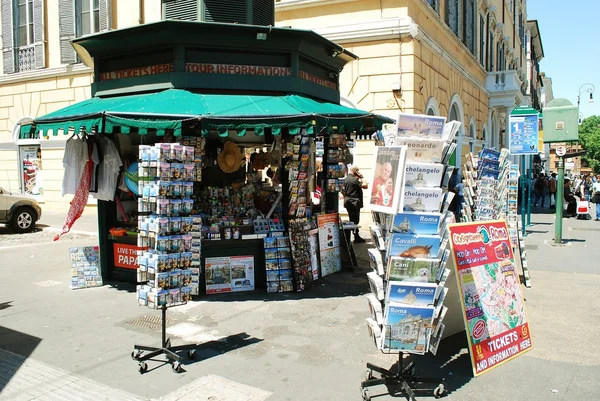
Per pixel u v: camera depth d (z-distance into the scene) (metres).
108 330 5.42
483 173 7.28
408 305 3.89
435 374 4.32
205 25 6.66
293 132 6.27
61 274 8.20
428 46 13.59
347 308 6.24
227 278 6.96
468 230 4.55
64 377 4.25
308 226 7.46
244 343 5.04
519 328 4.75
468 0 19.77
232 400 3.82
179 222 4.68
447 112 16.17
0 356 4.71
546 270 8.54
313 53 7.73
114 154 7.12
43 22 16.59
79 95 16.34
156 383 4.13
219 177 7.84
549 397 3.87
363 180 11.55
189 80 6.85
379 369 4.07
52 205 16.88
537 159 37.31
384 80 12.41
